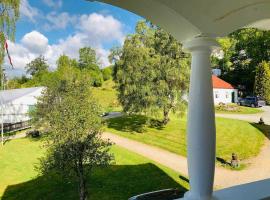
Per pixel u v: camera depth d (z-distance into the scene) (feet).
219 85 154.20
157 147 72.02
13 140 85.81
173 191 23.82
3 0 65.31
